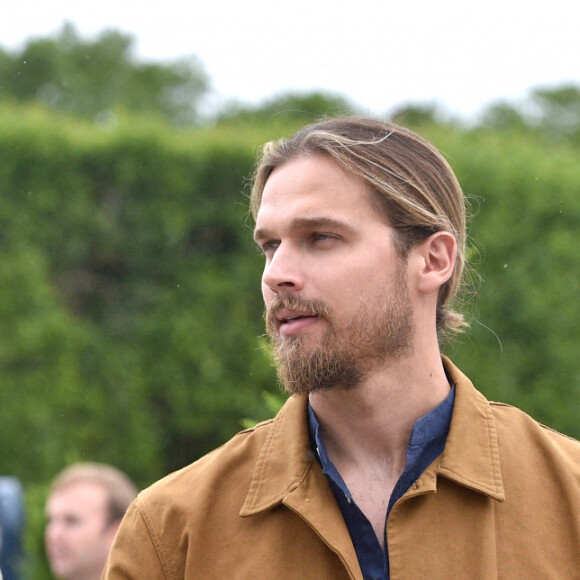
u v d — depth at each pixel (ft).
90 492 19.11
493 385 35.94
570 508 8.18
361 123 8.87
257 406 38.78
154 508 8.77
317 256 8.25
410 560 7.98
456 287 9.23
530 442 8.64
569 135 81.30
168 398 38.99
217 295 39.52
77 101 79.82
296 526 8.32
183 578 8.52
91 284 39.34
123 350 38.75
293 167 8.51
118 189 39.63
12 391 36.29
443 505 8.18
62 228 38.81
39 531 25.05
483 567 7.90
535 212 38.04
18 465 35.83
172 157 39.78
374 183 8.34
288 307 8.21
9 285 37.14
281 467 8.55
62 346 37.27
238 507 8.55
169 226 39.50
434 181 8.82
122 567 8.64
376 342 8.24
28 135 38.63
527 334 36.68
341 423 8.56
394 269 8.36
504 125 74.90
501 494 8.13
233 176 40.01
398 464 8.50
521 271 37.11
